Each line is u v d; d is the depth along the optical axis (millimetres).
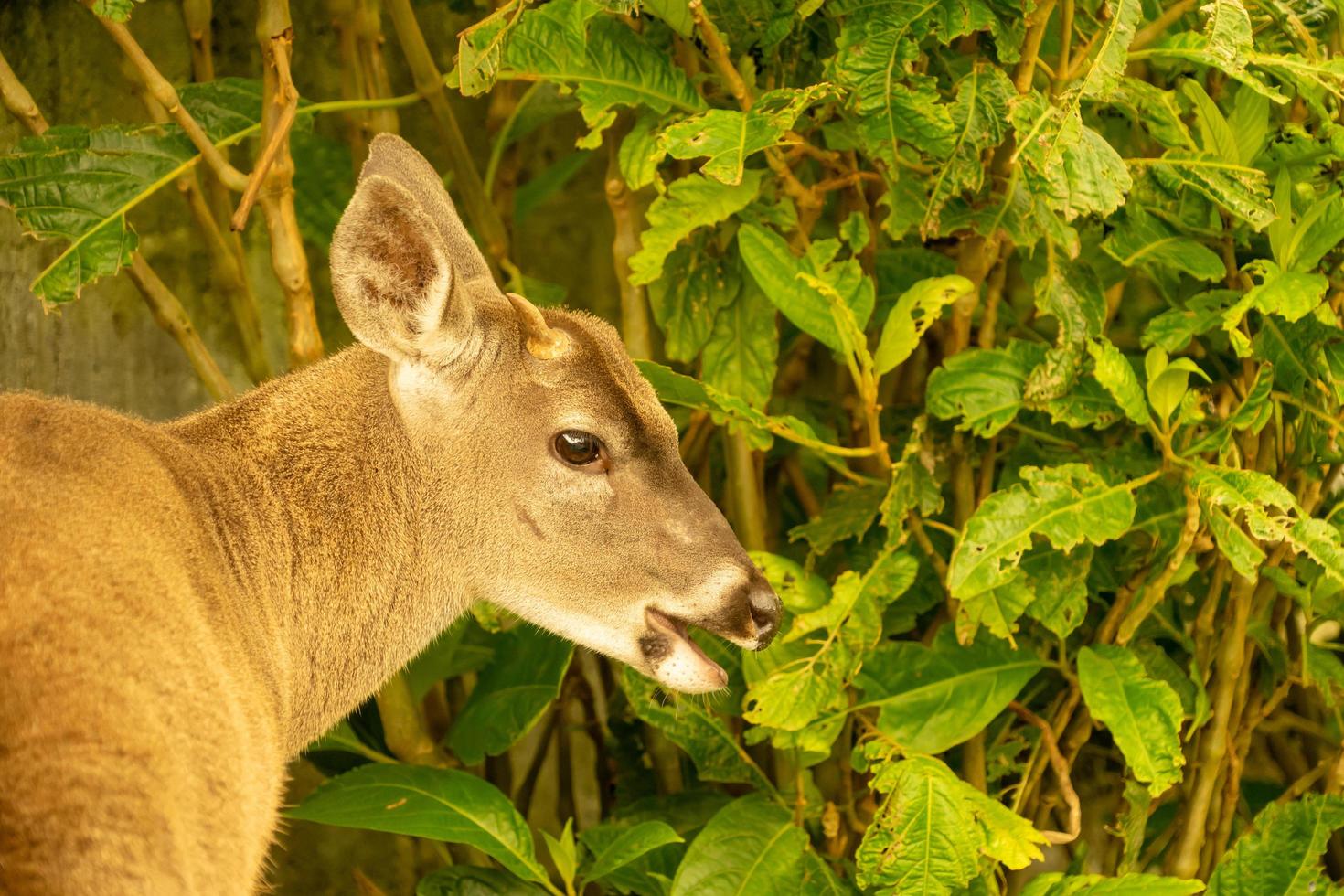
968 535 4879
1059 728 5570
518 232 7387
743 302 5633
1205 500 4996
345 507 4496
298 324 5238
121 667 3281
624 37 5172
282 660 4340
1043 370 5168
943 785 4770
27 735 3061
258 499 4363
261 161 4770
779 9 5102
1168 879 4801
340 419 4535
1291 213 5199
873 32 4812
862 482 5695
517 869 4945
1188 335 5125
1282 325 5230
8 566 3275
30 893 2959
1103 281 5883
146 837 3111
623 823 5691
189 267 6816
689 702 5453
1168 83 5785
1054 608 5242
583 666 6359
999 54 5031
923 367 6215
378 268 4230
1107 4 4820
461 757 5566
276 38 4820
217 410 4566
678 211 5141
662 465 4555
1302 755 6527
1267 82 5535
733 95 5266
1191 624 6035
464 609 4727
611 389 4461
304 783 7023
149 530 3746
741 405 5008
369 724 5859
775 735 5230
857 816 5719
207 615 3852
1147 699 5055
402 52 7000
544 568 4578
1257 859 5328
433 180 4910
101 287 6641
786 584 5230
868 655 5352
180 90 5398
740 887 5074
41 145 5133
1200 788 5648
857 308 5156
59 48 6652
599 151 7445
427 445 4523
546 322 4484
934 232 4918
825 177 6094
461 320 4355
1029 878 6848
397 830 4855
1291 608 5883
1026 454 5789
